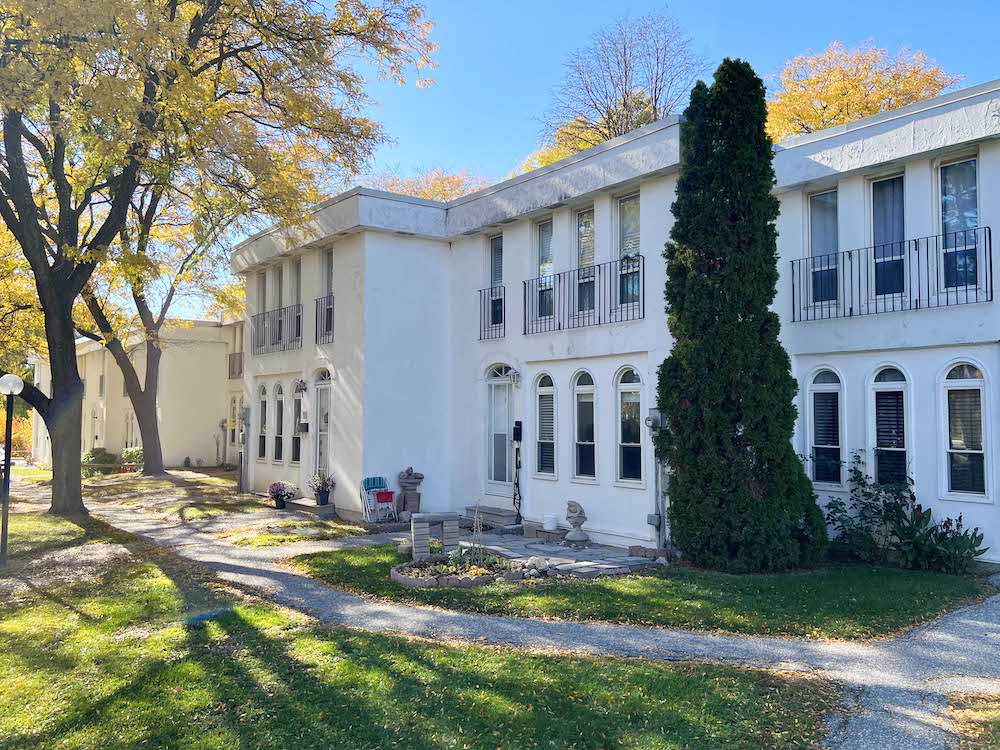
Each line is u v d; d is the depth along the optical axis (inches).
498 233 580.1
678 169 425.1
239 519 589.3
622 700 205.5
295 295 700.0
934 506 383.2
